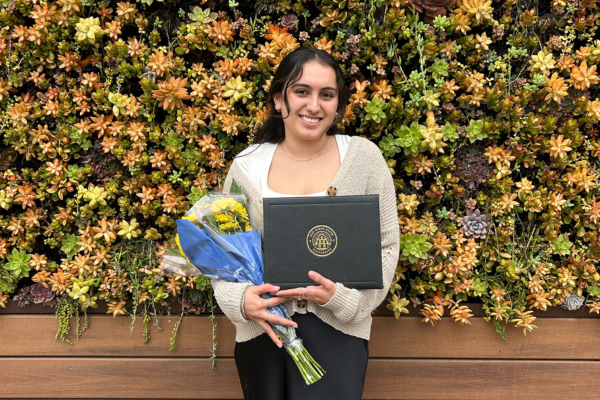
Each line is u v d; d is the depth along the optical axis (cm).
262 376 136
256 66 179
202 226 136
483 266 188
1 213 192
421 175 191
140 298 187
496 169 184
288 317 134
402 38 179
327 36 179
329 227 131
